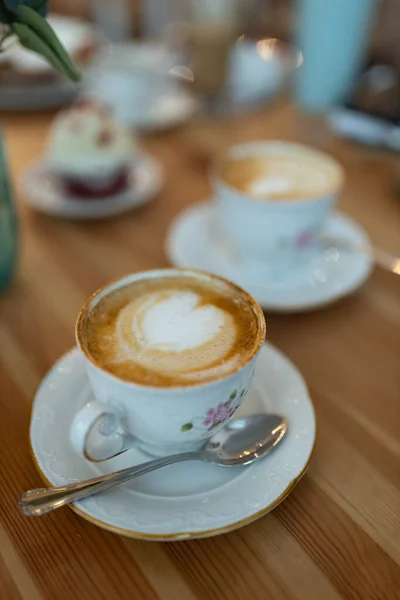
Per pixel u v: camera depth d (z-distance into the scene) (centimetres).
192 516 32
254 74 85
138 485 34
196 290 38
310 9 70
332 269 52
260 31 108
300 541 34
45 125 76
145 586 32
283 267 52
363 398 42
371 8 70
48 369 43
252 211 48
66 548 33
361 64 78
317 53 72
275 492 34
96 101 64
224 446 36
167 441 35
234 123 79
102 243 55
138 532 32
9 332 46
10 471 37
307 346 46
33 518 34
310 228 49
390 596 32
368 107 72
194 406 33
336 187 50
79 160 58
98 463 35
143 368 33
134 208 61
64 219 59
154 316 36
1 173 46
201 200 62
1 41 42
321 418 40
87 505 33
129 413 33
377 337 47
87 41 85
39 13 41
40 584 32
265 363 41
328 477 37
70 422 37
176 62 89
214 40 78
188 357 34
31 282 50
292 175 54
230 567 33
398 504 36
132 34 118
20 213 59
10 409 40
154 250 55
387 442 39
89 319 36
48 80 79
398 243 56
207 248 54
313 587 32
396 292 51
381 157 71
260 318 35
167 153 71
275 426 37
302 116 78
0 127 46
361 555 33
